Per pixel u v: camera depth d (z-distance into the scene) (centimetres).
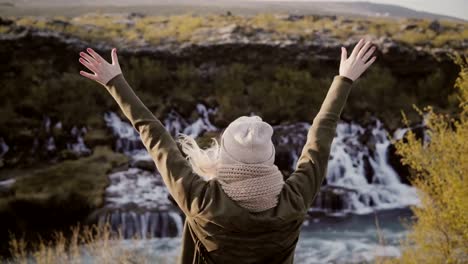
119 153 2397
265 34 3084
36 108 2552
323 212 2072
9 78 2650
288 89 2831
